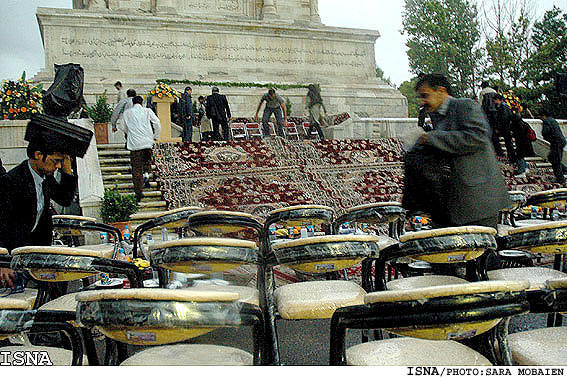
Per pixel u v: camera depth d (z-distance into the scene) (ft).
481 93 47.16
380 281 10.16
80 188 34.60
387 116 82.23
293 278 22.00
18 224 13.94
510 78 46.06
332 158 49.16
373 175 46.32
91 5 70.79
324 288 10.82
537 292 6.44
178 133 56.29
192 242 8.63
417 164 12.85
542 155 53.83
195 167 44.32
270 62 79.71
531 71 43.75
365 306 6.05
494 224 12.75
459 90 46.06
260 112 74.28
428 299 5.52
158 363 7.43
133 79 69.82
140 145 37.58
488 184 12.50
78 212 36.50
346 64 84.12
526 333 8.43
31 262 9.30
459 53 44.65
